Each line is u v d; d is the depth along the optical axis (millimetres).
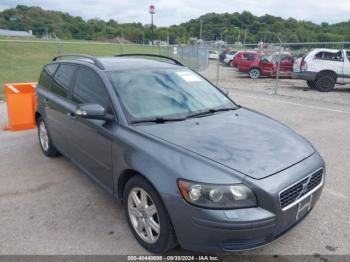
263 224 2529
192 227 2590
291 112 9125
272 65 19922
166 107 3654
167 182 2672
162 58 5551
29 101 7254
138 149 3002
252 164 2727
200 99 4004
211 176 2572
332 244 3176
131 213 3203
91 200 4027
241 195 2527
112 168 3412
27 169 5000
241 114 3898
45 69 5656
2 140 6496
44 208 3842
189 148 2857
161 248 2896
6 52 29156
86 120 3812
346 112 9141
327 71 13875
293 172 2789
